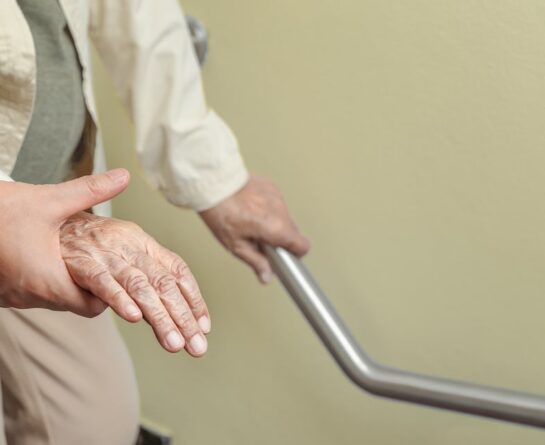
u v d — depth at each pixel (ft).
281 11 4.83
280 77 4.93
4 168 3.89
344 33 4.66
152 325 2.90
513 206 4.42
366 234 4.89
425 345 4.87
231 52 5.05
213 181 4.47
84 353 4.34
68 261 3.02
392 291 4.90
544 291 4.46
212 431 5.91
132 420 4.56
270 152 5.09
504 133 4.35
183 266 3.09
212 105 5.21
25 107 3.82
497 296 4.60
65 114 3.97
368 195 4.83
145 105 4.44
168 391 6.04
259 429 5.69
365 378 4.28
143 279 2.95
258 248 4.63
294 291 4.46
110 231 3.11
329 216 4.99
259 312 5.44
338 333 4.37
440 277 4.73
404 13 4.47
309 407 5.42
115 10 4.33
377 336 5.01
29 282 3.04
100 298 2.96
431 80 4.48
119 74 4.47
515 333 4.60
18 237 3.02
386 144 4.69
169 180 4.51
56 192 3.08
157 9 4.40
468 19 4.31
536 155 4.30
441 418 4.96
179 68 4.43
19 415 4.38
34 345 4.24
